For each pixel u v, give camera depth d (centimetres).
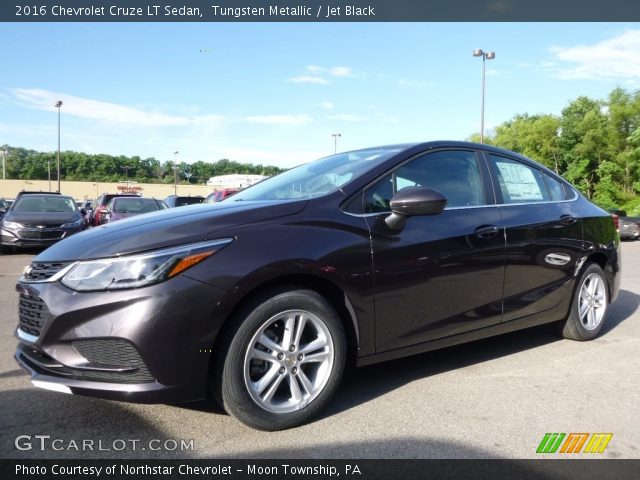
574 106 5025
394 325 303
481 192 365
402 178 329
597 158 4688
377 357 301
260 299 258
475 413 289
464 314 337
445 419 281
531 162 419
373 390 322
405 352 313
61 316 243
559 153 5025
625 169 4419
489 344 425
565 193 438
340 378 284
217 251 250
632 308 576
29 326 265
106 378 243
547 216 396
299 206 287
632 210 3744
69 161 12094
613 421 280
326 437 260
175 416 281
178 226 259
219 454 242
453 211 340
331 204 294
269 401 262
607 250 445
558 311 406
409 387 328
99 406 293
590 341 435
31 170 11575
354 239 287
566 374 353
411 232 311
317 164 381
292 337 269
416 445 252
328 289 287
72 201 1309
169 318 237
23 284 269
